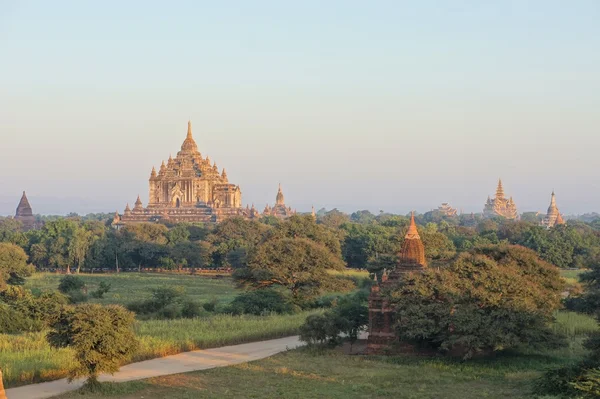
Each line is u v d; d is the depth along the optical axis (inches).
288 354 3083.2
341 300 4089.6
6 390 2393.0
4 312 3622.0
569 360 2871.6
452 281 2967.5
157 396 2359.7
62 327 2450.8
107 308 2497.5
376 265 5260.8
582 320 3705.7
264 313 4244.6
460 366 2797.7
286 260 4773.6
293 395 2370.8
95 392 2364.7
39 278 7126.0
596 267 4426.7
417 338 2967.5
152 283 6899.6
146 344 3038.9
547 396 2206.0
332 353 3115.2
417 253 3440.0
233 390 2444.6
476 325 2768.2
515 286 2933.1
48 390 2395.4
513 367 2760.8
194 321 3818.9
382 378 2623.0
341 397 2352.4
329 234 6530.5
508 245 3587.6
